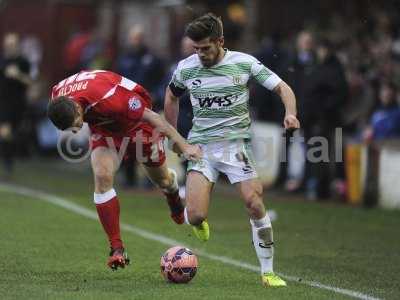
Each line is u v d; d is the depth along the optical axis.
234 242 28.20
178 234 29.58
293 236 29.58
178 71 21.06
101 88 20.94
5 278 21.28
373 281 21.91
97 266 23.20
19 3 67.50
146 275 22.02
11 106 47.47
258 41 49.91
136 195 41.03
